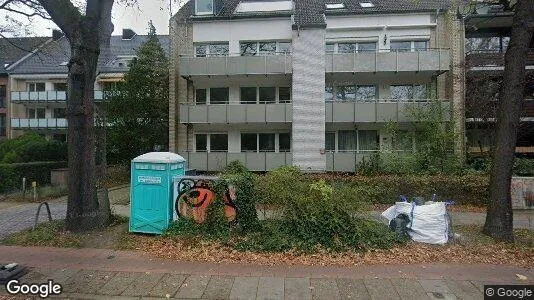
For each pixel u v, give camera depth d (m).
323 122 16.23
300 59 16.38
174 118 17.81
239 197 6.58
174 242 6.18
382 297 4.25
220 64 16.70
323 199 6.29
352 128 17.19
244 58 16.61
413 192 11.20
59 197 13.72
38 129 29.61
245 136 17.91
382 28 16.61
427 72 16.20
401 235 6.36
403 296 4.28
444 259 5.57
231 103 17.61
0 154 17.70
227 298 4.23
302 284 4.62
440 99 15.29
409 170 13.19
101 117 18.39
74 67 6.89
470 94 16.00
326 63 16.20
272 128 17.61
